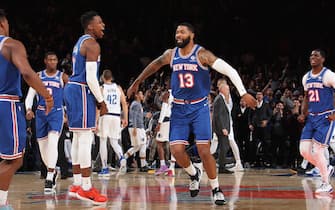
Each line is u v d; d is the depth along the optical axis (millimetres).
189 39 5953
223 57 19000
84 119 6137
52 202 6285
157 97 12680
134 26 19906
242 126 13180
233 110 13195
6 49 4531
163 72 15383
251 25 19984
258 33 19859
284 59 17500
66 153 10547
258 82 15094
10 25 18047
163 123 10656
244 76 15484
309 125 7641
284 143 12828
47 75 7684
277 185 8336
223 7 20141
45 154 7656
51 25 18469
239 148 13203
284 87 14570
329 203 6086
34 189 7906
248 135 13133
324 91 7480
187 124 6047
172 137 6090
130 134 11734
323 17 19656
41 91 4508
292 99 13242
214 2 20250
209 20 20047
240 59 18375
